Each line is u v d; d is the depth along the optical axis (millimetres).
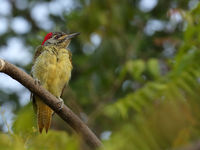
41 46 11078
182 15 8758
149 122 4102
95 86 14508
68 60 10906
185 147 3395
